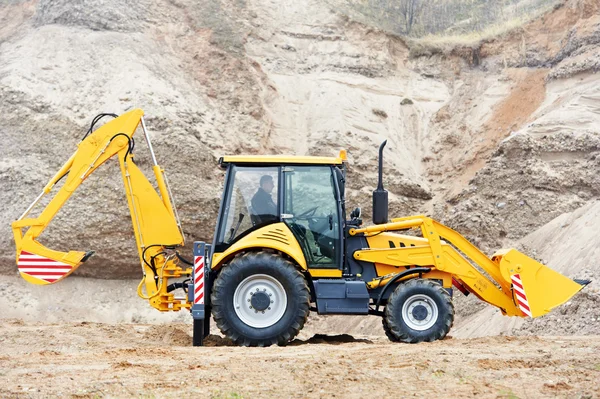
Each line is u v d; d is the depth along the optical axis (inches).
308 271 442.0
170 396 244.2
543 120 1071.6
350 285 439.2
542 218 956.0
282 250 428.5
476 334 695.7
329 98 1243.8
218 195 1007.0
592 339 418.9
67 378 279.9
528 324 615.5
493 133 1184.2
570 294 449.1
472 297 796.6
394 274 459.8
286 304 419.5
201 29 1285.7
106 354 359.9
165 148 1040.8
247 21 1334.9
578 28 1224.2
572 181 978.7
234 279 418.9
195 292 429.7
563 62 1205.1
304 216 444.5
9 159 1039.0
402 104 1275.8
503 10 1451.8
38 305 928.9
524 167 1011.9
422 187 1133.7
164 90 1144.8
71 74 1157.1
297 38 1352.1
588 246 756.6
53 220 962.7
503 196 1007.0
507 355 338.0
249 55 1288.1
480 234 971.9
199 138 1091.3
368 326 805.2
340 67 1311.5
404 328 436.1
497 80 1272.1
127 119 479.2
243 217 440.8
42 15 1284.4
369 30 1364.4
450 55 1343.5
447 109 1258.0
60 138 1063.6
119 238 967.0
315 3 1412.4
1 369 307.0
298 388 255.8
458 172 1163.3
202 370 297.7
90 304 940.0
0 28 1315.2
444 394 243.8
